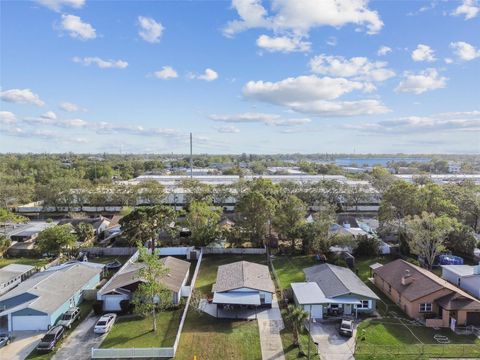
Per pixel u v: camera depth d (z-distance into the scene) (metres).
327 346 29.11
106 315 34.06
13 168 162.38
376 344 29.30
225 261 52.78
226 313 35.50
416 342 29.75
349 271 42.75
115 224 69.50
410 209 59.06
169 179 129.25
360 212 89.88
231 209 89.88
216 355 27.84
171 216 54.81
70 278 40.22
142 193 89.75
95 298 39.69
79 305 38.12
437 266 49.22
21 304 33.94
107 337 31.02
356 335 30.88
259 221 57.25
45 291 35.78
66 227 54.47
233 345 29.31
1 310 34.53
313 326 32.75
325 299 34.84
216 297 35.69
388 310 36.22
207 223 58.47
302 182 102.38
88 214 87.69
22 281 43.56
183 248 55.62
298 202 57.75
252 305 36.31
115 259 53.53
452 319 32.06
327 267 42.53
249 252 56.25
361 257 53.53
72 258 53.28
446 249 54.31
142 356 27.67
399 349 28.52
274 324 33.09
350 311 34.91
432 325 32.66
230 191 92.38
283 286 42.44
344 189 91.56
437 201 58.72
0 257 54.50
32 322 32.62
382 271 42.34
